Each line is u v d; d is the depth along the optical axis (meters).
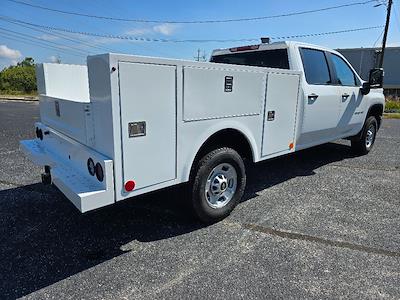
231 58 5.25
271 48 4.64
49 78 3.73
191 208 3.24
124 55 2.32
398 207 3.92
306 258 2.81
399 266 2.71
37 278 2.53
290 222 3.49
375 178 5.04
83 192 2.41
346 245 3.03
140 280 2.51
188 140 2.91
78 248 2.96
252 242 3.07
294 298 2.31
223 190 3.43
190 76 2.78
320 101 4.68
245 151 3.70
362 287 2.44
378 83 5.72
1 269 2.64
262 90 3.53
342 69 5.42
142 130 2.54
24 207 3.83
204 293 2.36
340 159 6.25
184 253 2.88
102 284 2.46
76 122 2.82
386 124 12.54
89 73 2.49
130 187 2.57
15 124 11.05
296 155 6.57
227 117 3.21
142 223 3.44
